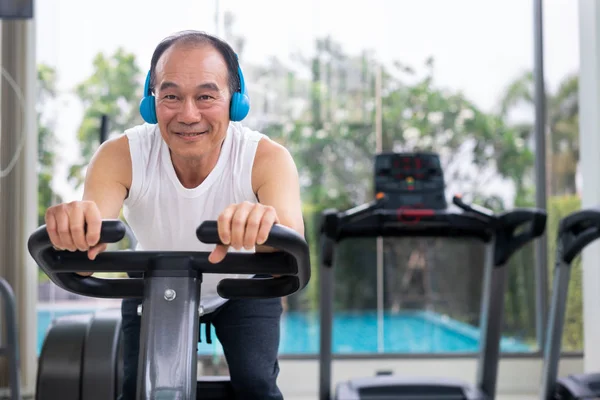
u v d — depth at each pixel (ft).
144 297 3.72
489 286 10.77
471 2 13.71
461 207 10.49
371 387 10.94
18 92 12.74
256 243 3.41
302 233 4.54
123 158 4.77
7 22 12.73
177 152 4.22
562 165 13.69
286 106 13.61
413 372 13.35
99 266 3.74
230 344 5.23
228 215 3.37
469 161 13.74
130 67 13.33
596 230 9.28
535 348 13.65
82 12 13.26
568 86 13.70
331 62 13.66
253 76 13.56
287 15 13.64
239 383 5.20
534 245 13.73
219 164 4.75
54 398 7.47
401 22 13.71
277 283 4.13
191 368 3.63
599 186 12.37
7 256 12.67
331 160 13.65
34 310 12.81
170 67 4.03
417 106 13.73
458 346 13.56
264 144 4.85
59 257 3.72
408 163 10.88
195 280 3.76
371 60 13.69
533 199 13.73
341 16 13.69
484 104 13.74
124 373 5.32
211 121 4.11
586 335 12.60
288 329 13.47
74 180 13.23
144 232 5.10
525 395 13.19
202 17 13.34
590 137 12.50
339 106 13.67
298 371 13.19
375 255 13.66
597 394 9.66
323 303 10.34
